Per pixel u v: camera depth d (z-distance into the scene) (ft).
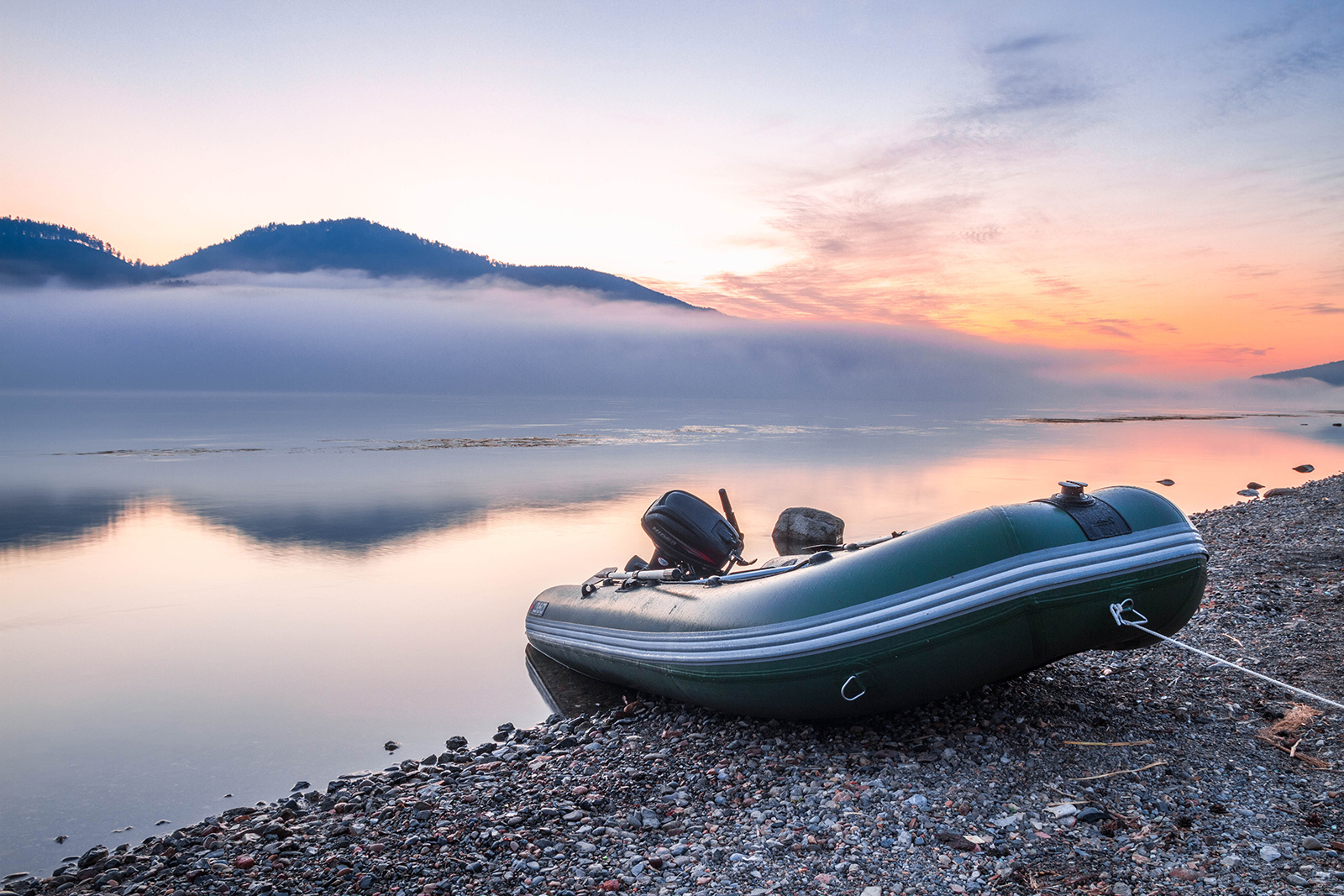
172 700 23.30
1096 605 13.32
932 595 13.60
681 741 16.67
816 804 12.75
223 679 25.09
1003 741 14.38
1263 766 12.99
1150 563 13.44
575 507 63.93
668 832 12.42
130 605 35.24
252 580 39.93
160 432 173.47
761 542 45.34
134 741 20.13
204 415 278.05
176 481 81.97
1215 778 12.62
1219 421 232.73
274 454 114.11
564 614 23.57
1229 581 26.08
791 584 15.55
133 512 62.54
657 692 19.03
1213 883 9.62
